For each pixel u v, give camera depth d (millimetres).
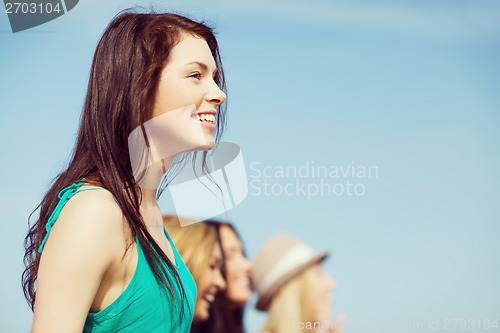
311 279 3781
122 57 1768
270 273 3703
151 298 1679
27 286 1979
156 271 1685
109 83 1761
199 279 3504
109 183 1672
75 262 1543
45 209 1759
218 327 3539
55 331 1520
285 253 3758
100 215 1594
